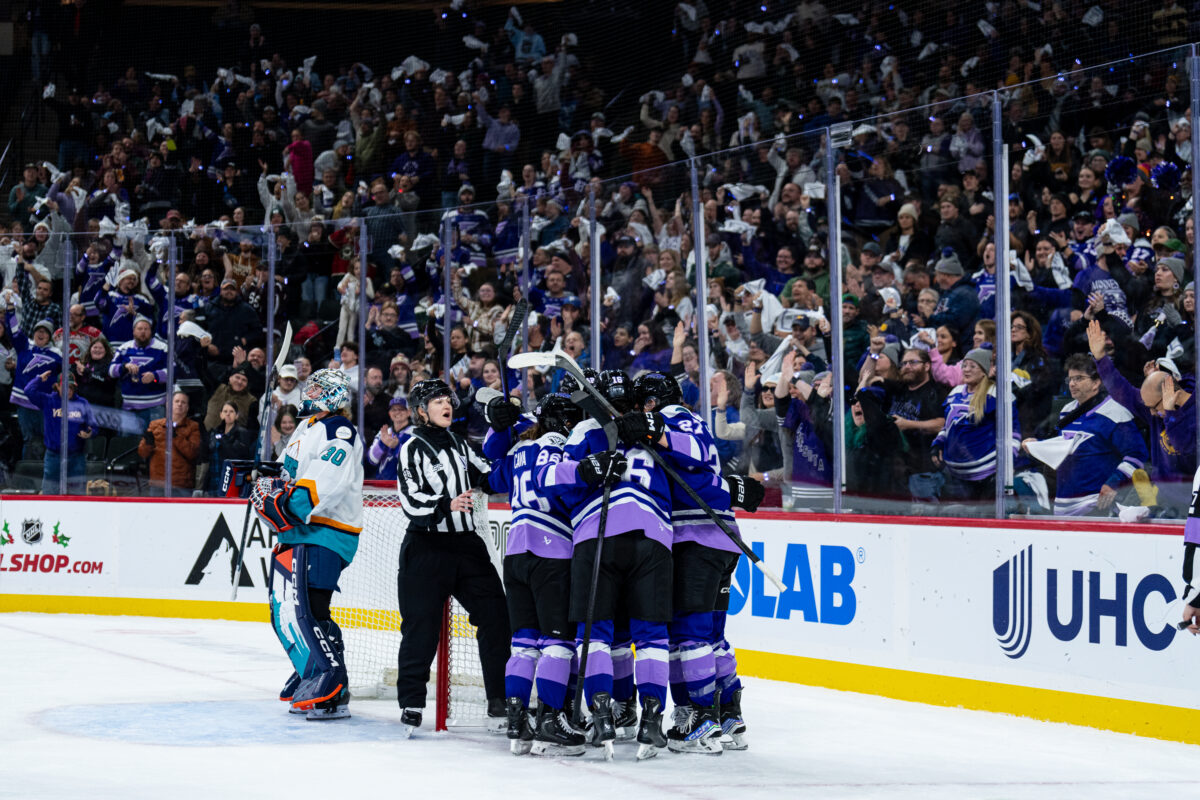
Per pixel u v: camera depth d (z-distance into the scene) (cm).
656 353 1163
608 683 584
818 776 558
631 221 1180
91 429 1363
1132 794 529
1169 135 948
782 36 1725
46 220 1914
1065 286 988
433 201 1895
